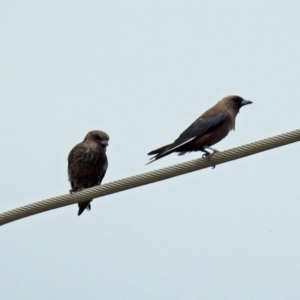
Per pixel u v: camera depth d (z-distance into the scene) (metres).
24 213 11.16
